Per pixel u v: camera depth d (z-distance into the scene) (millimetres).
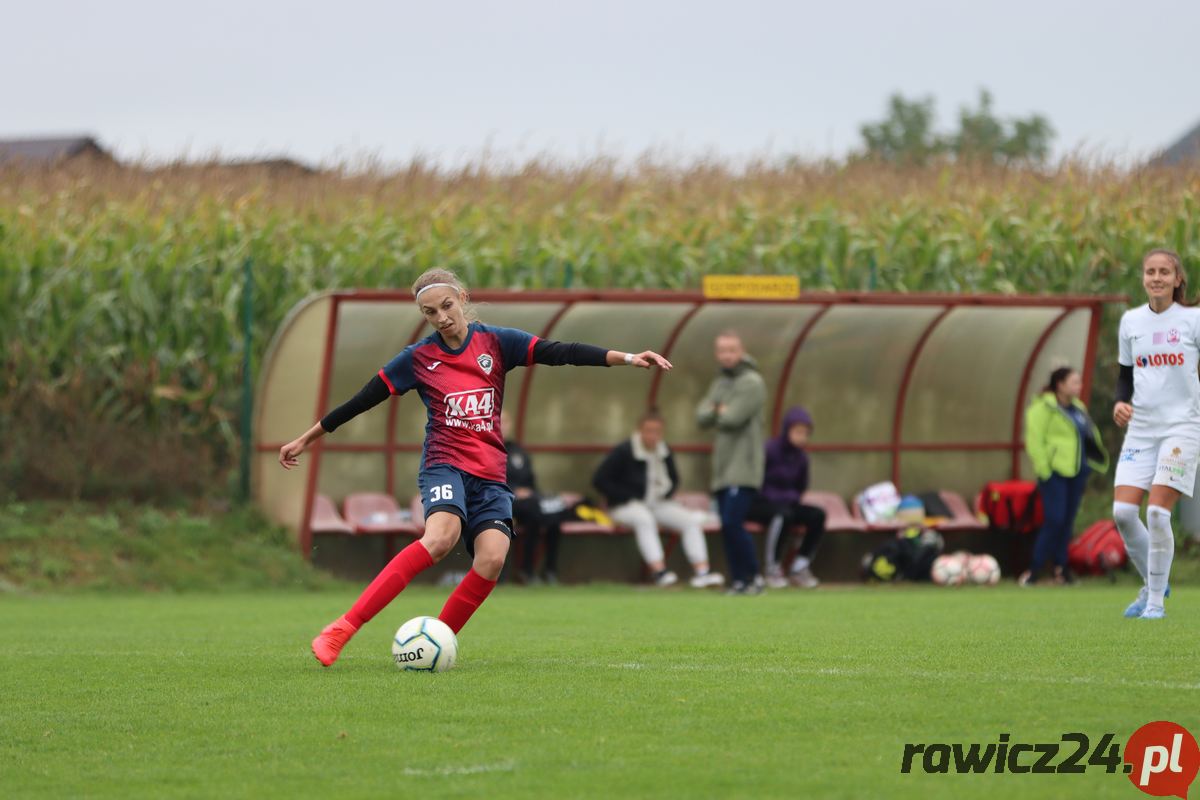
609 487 54688
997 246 68812
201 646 29750
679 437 59562
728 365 48344
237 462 61375
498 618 37250
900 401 60594
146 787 15141
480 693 20891
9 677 23906
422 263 65312
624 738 17203
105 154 79438
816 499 59250
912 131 183250
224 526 55812
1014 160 83312
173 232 66438
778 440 54562
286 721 18812
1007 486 57438
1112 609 38031
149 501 58062
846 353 59562
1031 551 59000
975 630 30891
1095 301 55875
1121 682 21000
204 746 17266
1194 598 41938
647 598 46750
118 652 28438
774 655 25766
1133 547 33312
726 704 19516
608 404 59031
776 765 15516
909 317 57844
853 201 79500
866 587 54312
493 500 24078
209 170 77000
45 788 15180
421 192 77812
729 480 48219
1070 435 52906
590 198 80250
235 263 63344
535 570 55969
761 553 58094
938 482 61469
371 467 57000
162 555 53062
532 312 55344
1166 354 31812
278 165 78875
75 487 57312
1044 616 35312
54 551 52438
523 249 67688
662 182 84188
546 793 14375
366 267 65000
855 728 17547
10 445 58906
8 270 61469
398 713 19219
